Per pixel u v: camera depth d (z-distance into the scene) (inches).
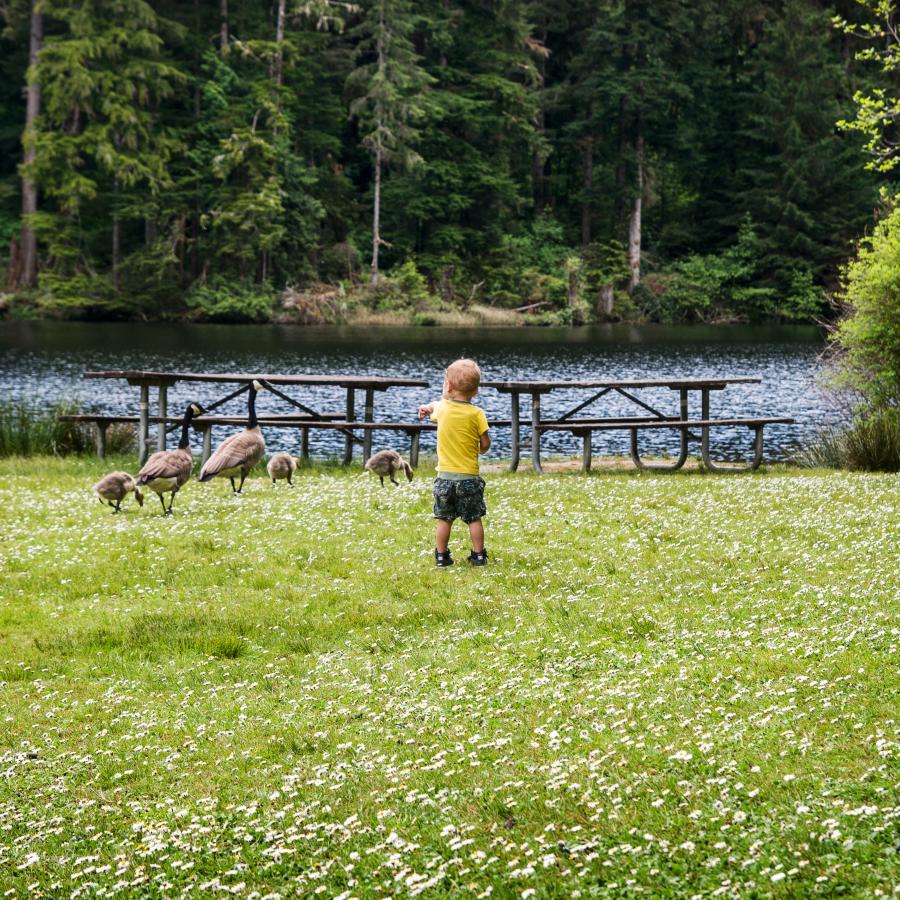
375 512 523.8
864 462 691.4
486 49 2908.5
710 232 3051.2
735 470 691.4
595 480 626.8
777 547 413.1
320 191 2792.8
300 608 364.5
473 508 405.7
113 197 2610.7
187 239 2583.7
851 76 2886.3
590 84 2837.1
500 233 2881.4
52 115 2466.8
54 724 273.7
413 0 2847.0
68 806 225.3
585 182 3046.3
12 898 186.5
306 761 237.9
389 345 1823.3
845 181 2847.0
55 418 818.8
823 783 191.0
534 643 307.0
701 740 216.8
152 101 2719.0
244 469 571.8
